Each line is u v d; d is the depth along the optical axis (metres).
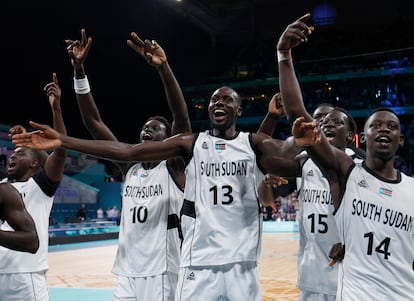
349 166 2.58
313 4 26.27
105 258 10.98
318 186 3.41
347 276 2.49
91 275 8.35
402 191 2.51
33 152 3.64
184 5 24.22
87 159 22.41
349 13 25.84
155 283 3.45
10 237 2.60
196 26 27.09
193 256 2.91
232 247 2.87
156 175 3.63
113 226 19.17
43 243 3.42
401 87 25.30
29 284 3.30
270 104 3.47
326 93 26.78
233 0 25.48
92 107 3.80
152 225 3.54
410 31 26.11
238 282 2.88
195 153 3.02
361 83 26.12
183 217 3.03
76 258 11.00
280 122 27.17
